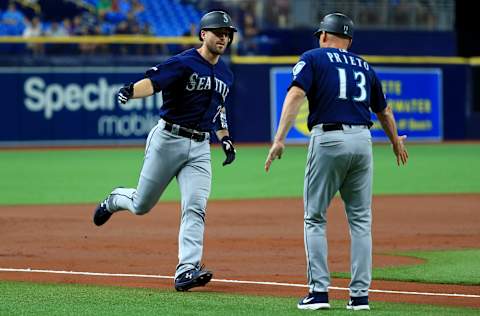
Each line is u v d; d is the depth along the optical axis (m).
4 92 104.00
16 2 113.12
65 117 105.88
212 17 29.20
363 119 25.70
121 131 107.50
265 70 108.88
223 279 31.86
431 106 115.94
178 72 29.02
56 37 105.94
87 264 35.06
